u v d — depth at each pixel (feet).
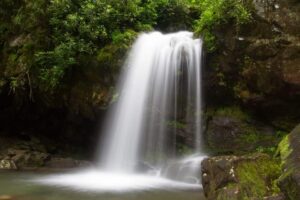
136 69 32.01
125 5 34.99
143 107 32.01
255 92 29.01
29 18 37.99
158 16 39.45
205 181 21.93
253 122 30.35
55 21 35.53
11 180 28.66
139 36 32.91
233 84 30.07
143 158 32.24
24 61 37.32
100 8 34.73
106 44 33.65
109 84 32.63
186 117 31.83
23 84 37.19
